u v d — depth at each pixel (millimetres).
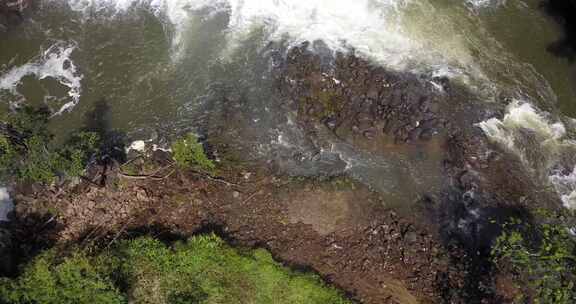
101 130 23766
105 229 20594
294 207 20859
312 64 24344
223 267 18906
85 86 25391
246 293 18500
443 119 22719
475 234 20141
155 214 20875
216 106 24047
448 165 21844
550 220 20219
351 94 23406
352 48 25062
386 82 23656
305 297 18406
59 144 23422
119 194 21375
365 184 21531
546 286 15938
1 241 20328
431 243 20016
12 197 21812
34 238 20703
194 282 18641
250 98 24094
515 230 19734
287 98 23734
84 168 22000
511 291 18516
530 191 21328
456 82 24203
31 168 20406
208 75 25156
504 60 25141
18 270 19109
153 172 21938
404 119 22625
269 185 21453
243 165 22062
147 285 18547
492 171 21719
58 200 21438
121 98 24797
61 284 17812
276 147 22531
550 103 23859
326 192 21156
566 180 21703
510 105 23594
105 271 18453
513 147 22422
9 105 24938
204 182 21500
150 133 23469
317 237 20203
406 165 22000
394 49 25172
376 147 22406
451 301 18609
